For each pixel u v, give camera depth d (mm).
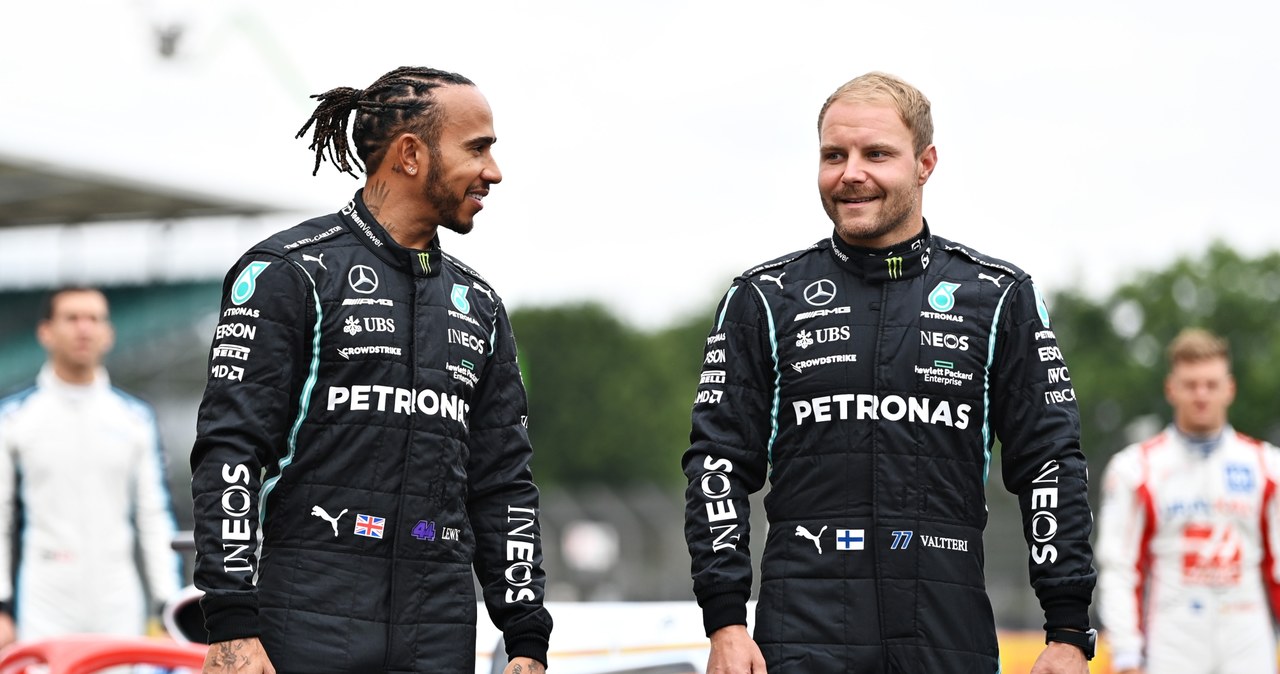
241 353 8695
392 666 8680
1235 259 147625
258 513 8609
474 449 9492
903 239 9477
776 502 9398
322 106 9461
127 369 67750
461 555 9070
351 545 8719
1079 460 9312
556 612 11742
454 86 9273
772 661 9125
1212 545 17312
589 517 60344
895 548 9102
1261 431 136500
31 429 17594
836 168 9414
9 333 64875
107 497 17875
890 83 9508
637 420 171500
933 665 9039
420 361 8992
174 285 67062
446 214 9227
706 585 9195
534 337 173625
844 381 9258
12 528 17688
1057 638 9094
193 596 12438
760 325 9523
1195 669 17344
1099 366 145000
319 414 8820
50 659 11375
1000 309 9445
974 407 9344
